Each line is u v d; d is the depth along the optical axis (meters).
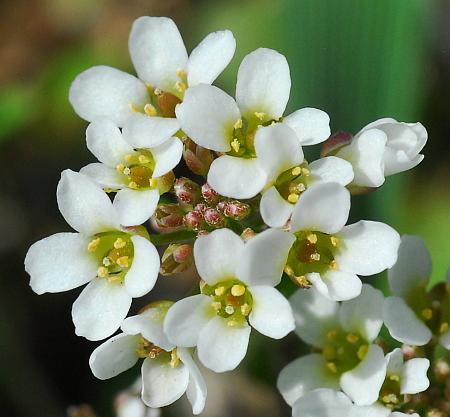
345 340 0.06
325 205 0.05
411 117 0.07
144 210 0.06
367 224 0.06
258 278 0.05
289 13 0.07
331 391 0.06
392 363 0.06
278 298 0.05
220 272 0.05
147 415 0.07
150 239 0.06
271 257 0.05
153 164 0.06
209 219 0.06
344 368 0.06
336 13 0.07
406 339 0.06
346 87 0.07
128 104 0.06
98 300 0.06
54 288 0.06
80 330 0.06
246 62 0.06
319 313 0.06
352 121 0.07
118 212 0.06
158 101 0.06
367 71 0.07
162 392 0.06
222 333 0.05
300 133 0.06
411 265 0.06
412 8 0.07
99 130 0.06
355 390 0.06
